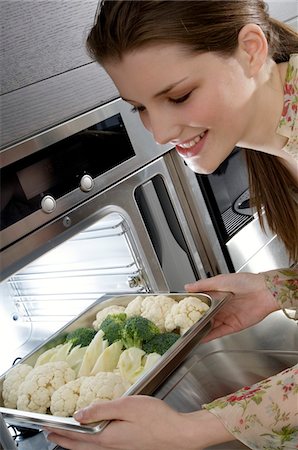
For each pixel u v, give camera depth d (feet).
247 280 4.30
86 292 5.23
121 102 4.54
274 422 3.17
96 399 3.55
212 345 4.48
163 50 2.93
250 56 3.18
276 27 3.59
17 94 3.76
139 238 4.67
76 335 4.31
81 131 4.20
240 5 3.15
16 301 5.39
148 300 4.34
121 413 3.16
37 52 3.87
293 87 3.51
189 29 2.93
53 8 3.95
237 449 3.36
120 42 2.96
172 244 5.10
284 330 4.46
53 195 4.01
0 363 5.10
